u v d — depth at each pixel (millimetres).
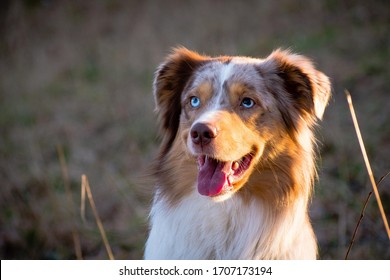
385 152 10102
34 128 13953
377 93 12578
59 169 11234
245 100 5664
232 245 5633
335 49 15484
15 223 9383
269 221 5605
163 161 6078
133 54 17562
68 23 21984
